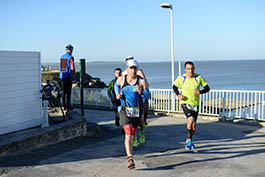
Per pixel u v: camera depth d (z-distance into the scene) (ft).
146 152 20.04
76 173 15.48
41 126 22.49
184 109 20.51
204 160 18.04
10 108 20.47
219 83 209.36
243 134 26.66
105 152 19.92
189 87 20.16
